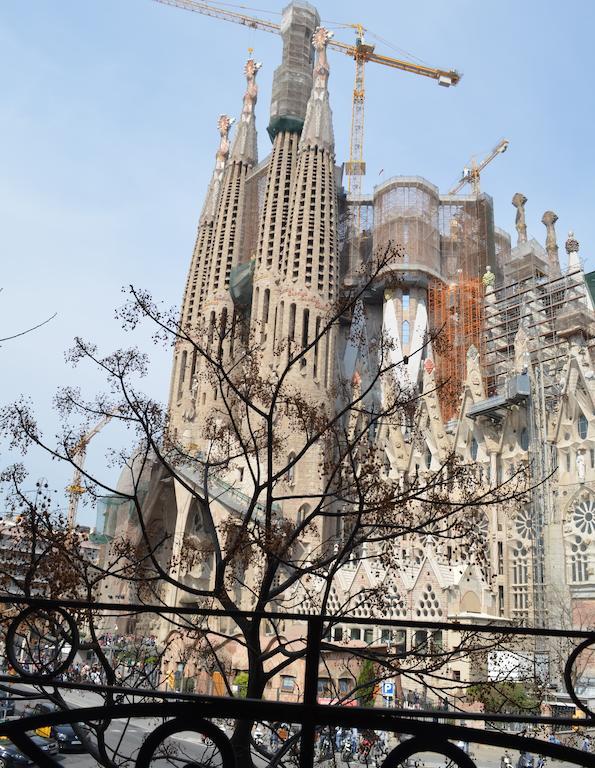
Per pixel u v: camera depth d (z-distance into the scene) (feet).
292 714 17.54
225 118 542.98
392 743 124.88
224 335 93.40
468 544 79.66
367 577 256.73
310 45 484.74
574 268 353.10
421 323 410.11
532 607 266.57
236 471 334.24
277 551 70.59
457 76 611.06
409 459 340.59
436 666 66.85
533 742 16.65
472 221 456.86
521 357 308.40
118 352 77.66
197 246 503.20
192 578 332.80
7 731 15.90
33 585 72.59
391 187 437.99
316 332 380.58
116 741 146.20
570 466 276.62
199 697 17.97
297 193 419.33
